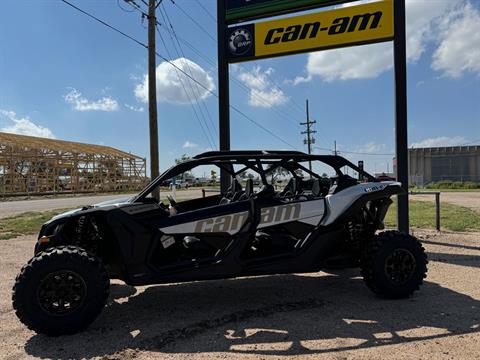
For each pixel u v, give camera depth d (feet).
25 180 118.52
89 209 13.71
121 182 155.33
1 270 20.77
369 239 15.76
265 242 15.44
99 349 11.14
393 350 10.66
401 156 25.08
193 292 16.67
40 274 11.83
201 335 12.01
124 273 13.57
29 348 11.28
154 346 11.27
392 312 13.67
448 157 174.81
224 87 29.04
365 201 15.47
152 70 43.73
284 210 14.90
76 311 12.03
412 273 15.05
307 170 17.06
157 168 43.27
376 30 25.34
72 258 12.07
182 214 14.11
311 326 12.53
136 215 13.60
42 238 13.30
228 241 14.48
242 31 28.53
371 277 14.89
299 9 27.12
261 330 12.29
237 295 16.14
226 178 22.82
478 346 10.84
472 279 17.85
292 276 19.08
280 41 27.61
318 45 26.66
